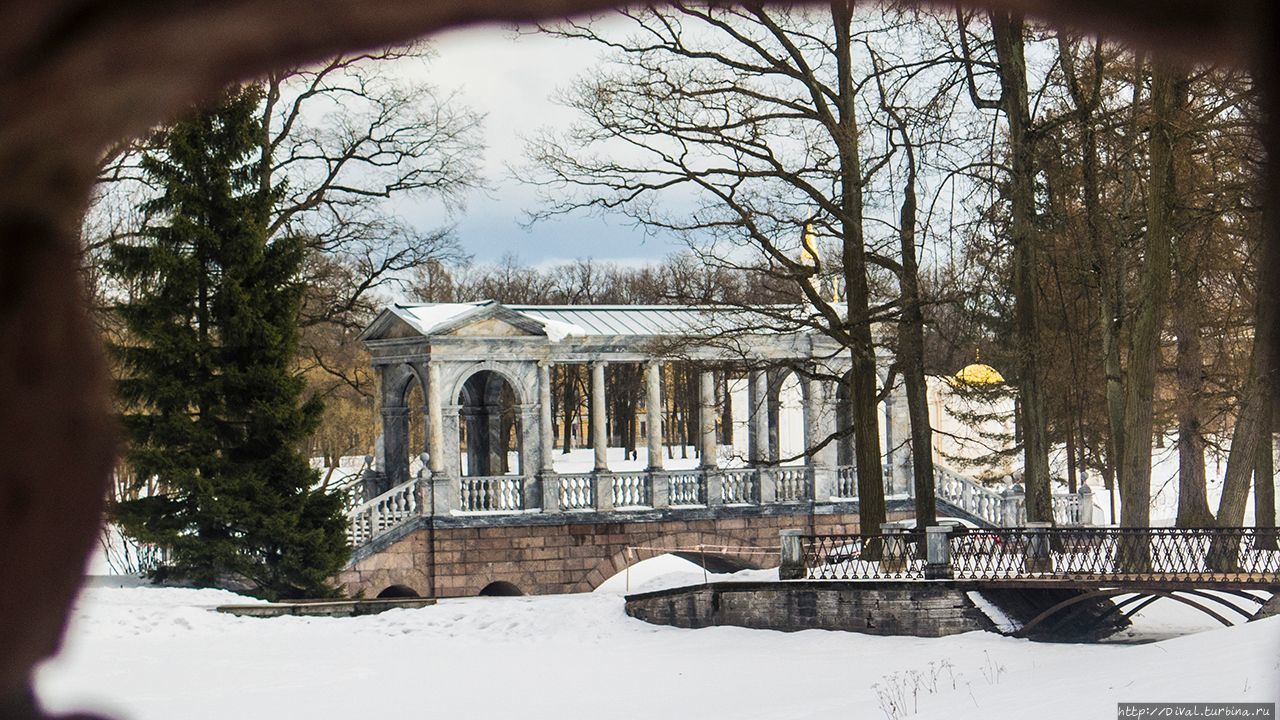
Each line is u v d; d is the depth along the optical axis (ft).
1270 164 3.88
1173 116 111.34
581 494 171.94
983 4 3.94
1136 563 107.34
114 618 119.55
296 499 142.82
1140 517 115.96
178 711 90.02
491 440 178.91
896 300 120.26
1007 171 121.90
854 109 119.34
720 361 134.62
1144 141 121.90
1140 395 116.47
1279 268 4.08
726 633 119.55
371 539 160.25
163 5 3.59
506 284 363.35
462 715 90.38
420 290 321.52
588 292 366.84
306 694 97.86
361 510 160.56
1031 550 113.19
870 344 123.03
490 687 100.83
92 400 4.28
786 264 120.16
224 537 140.05
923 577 114.73
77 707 4.36
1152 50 3.83
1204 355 156.35
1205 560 105.19
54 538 4.19
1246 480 115.75
